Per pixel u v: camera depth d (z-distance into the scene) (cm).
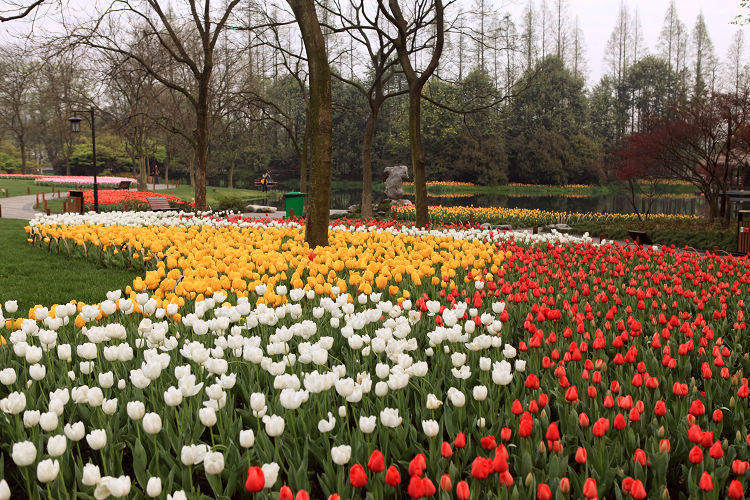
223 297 550
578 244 1208
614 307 534
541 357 480
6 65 3759
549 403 403
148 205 3022
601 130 9025
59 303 848
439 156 7450
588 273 912
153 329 419
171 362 436
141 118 4094
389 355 380
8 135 8331
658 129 2522
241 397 420
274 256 768
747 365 484
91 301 858
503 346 514
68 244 1262
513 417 340
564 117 8031
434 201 5262
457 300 676
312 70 1083
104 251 1146
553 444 287
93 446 279
